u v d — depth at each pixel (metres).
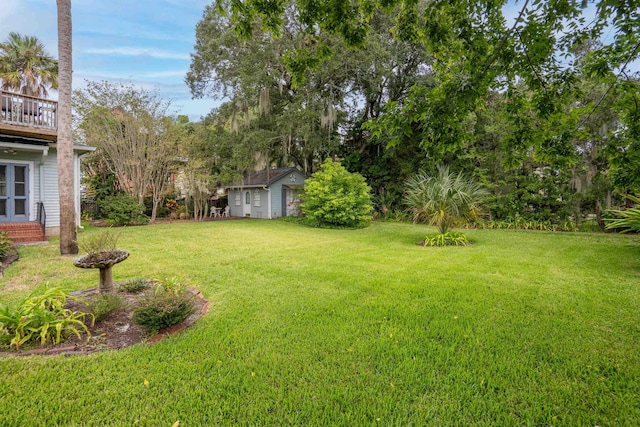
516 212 12.60
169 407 2.05
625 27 2.48
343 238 9.64
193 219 16.39
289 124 13.16
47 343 2.87
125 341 2.95
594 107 3.04
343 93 14.88
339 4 3.28
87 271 5.36
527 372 2.41
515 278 4.96
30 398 2.12
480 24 3.09
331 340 2.93
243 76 12.16
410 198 9.48
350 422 1.92
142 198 13.80
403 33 3.53
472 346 2.81
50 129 8.98
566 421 1.92
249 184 18.22
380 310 3.65
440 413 1.99
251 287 4.56
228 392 2.20
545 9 2.68
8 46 13.14
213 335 3.04
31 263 5.91
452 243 8.46
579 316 3.45
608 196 10.91
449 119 2.95
